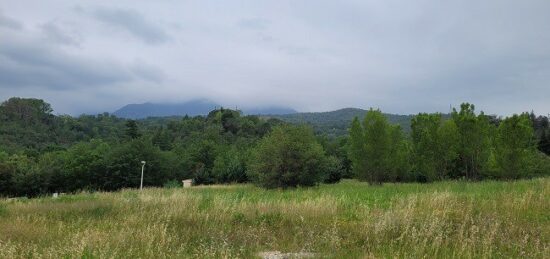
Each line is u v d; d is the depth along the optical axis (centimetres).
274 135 3500
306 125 3647
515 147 2634
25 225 1139
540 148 6306
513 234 944
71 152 6744
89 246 847
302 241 967
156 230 1009
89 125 13800
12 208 1579
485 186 1972
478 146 2928
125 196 2016
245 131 11531
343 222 1143
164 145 9531
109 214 1402
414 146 3288
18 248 873
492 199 1359
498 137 2708
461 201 1348
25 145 9912
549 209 1180
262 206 1367
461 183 2447
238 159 6631
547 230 956
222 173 6719
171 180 6825
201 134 10750
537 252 782
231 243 960
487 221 1036
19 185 6431
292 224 1176
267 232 1082
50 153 7575
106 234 965
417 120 3291
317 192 2297
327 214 1255
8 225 1123
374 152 3234
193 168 7500
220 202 1425
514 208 1198
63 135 11750
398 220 1050
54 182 6631
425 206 1248
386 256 815
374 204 1414
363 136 3312
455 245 844
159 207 1429
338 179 5372
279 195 2086
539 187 1675
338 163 5103
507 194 1454
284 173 3347
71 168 6506
